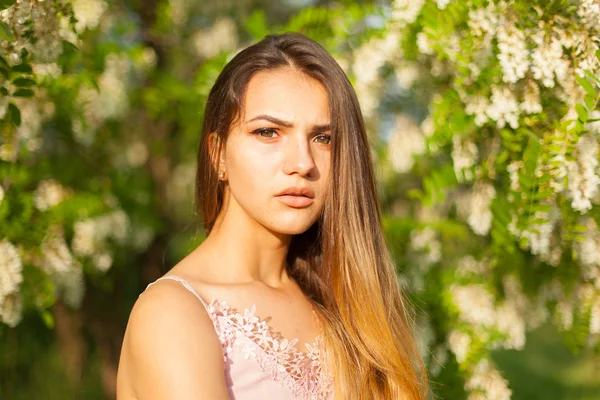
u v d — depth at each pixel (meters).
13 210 2.79
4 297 2.64
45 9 1.95
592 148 2.10
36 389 4.26
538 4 2.10
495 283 2.90
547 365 6.41
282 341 1.42
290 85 1.44
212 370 1.24
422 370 1.72
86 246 3.40
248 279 1.47
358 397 1.53
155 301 1.27
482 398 2.88
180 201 5.14
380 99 3.16
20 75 2.04
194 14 4.77
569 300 2.72
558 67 2.05
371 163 1.62
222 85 1.51
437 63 2.60
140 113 4.48
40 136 3.14
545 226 2.27
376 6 2.93
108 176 3.88
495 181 2.51
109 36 3.68
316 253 1.72
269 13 4.96
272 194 1.42
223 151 1.51
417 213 3.87
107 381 4.62
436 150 2.62
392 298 1.67
